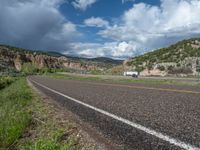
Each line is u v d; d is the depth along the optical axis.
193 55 123.88
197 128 4.39
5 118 7.46
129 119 5.68
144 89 15.38
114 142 4.06
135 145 3.77
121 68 147.50
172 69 105.56
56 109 8.57
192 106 7.02
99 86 21.00
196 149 3.29
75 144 4.36
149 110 6.72
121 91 14.30
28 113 8.00
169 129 4.46
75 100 10.71
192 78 45.16
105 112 6.92
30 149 4.38
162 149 3.44
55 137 4.87
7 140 5.15
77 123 5.87
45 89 20.30
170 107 7.04
